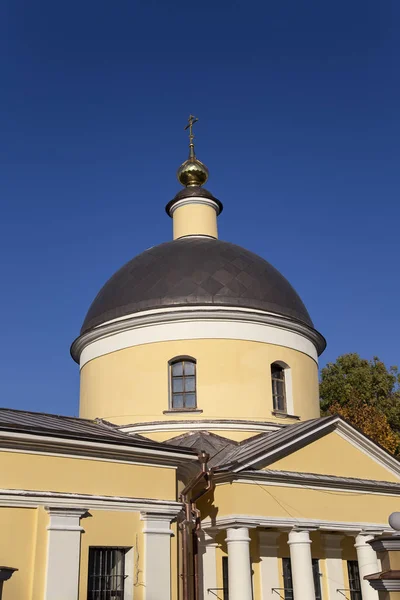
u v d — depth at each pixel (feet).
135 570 37.70
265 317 58.85
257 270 63.16
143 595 37.37
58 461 36.88
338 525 48.57
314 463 49.52
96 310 63.00
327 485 49.21
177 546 40.68
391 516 30.76
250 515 43.88
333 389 112.37
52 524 35.37
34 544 34.68
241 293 59.41
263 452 45.85
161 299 58.85
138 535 38.60
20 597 33.37
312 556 52.13
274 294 61.36
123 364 58.39
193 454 42.73
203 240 67.31
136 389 57.00
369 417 100.37
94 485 37.76
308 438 49.65
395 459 54.54
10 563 33.63
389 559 29.17
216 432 54.49
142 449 39.81
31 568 34.19
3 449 35.27
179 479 43.93
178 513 40.83
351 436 52.95
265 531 49.73
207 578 45.29
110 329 59.82
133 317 58.39
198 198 73.10
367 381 111.04
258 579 48.19
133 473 39.70
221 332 57.52
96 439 37.68
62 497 36.09
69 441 36.78
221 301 58.29
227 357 56.85
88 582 36.19
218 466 44.29
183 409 55.31
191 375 57.11
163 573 38.60
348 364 113.80
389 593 28.07
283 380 60.03
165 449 40.93
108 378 58.95
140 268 63.26
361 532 50.39
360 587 50.24
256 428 55.06
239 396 55.98
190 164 75.61
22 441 35.53
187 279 59.93
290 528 46.21
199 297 58.44
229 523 43.29
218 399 55.62
